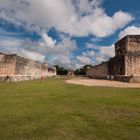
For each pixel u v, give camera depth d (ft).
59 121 18.08
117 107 24.52
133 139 13.83
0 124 17.07
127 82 80.79
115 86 57.11
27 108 23.52
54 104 26.27
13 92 39.63
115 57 112.27
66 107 24.35
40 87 51.88
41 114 20.58
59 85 59.93
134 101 28.91
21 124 17.08
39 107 24.18
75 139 13.78
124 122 17.93
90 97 32.81
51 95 35.19
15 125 16.80
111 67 121.80
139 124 17.30
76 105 25.71
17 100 29.40
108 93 38.65
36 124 17.11
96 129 15.89
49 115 20.21
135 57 94.43
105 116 20.11
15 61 82.48
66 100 29.53
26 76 98.27
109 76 111.55
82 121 18.15
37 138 13.92
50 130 15.57
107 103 27.20
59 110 22.59
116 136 14.37
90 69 170.71
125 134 14.78
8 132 15.08
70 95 35.29
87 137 14.16
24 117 19.35
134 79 80.64
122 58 99.30
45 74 155.43
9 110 22.38
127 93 38.73
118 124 17.29
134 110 22.88
